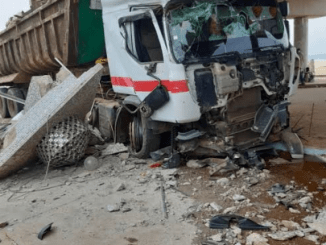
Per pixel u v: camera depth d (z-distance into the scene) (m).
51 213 4.30
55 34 7.86
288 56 5.64
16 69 10.82
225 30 5.16
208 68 4.89
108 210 4.22
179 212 4.06
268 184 4.66
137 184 5.02
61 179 5.50
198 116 4.93
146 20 5.41
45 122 5.46
